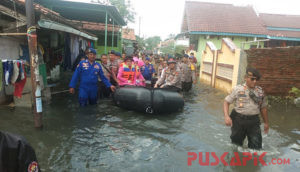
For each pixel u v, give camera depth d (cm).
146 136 443
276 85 756
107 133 451
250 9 2164
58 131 448
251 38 1897
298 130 499
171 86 695
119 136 439
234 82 871
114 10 1330
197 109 666
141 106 582
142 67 955
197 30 1827
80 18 1689
